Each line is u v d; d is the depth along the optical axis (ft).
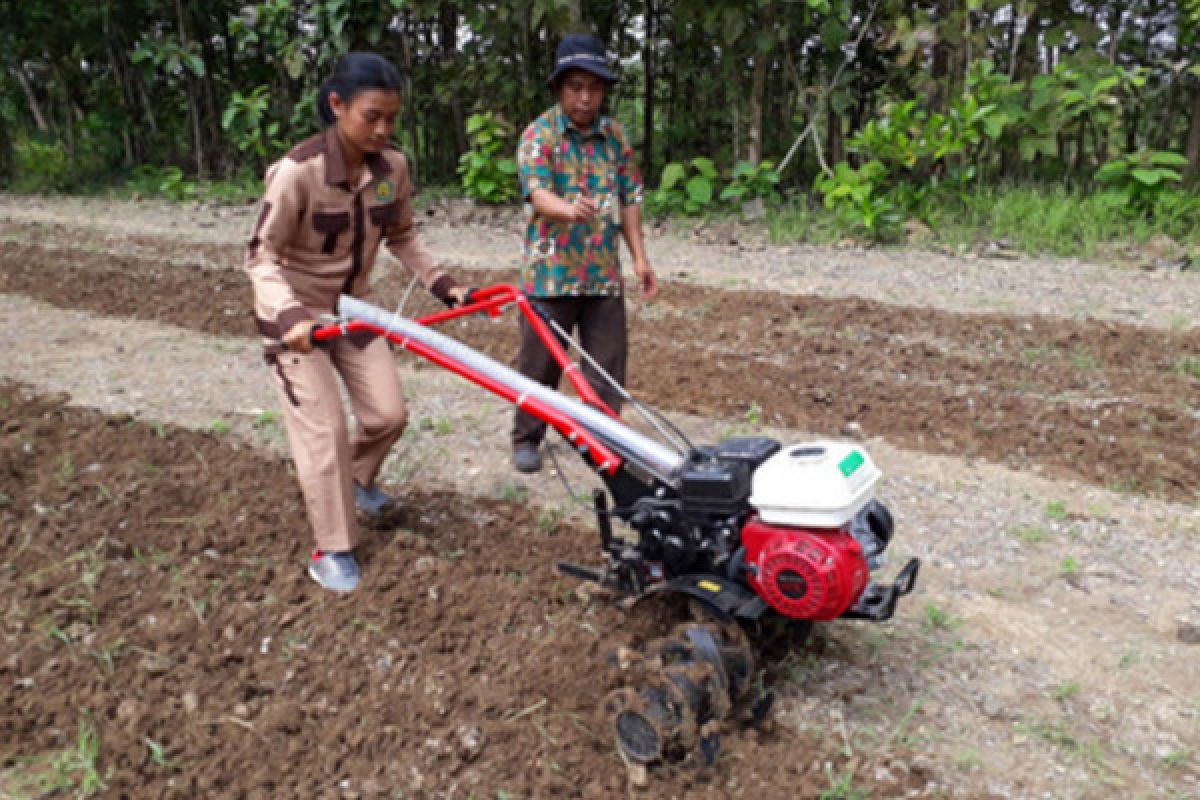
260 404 18.02
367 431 12.46
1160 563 12.62
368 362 12.17
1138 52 40.83
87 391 18.66
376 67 10.29
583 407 10.18
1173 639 11.02
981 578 12.30
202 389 18.84
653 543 9.76
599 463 9.90
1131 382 18.79
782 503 8.60
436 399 18.54
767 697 9.38
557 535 13.25
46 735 9.38
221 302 25.43
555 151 13.89
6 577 11.97
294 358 11.14
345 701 9.93
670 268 29.01
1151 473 15.03
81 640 10.78
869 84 43.34
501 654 10.57
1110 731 9.50
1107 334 21.52
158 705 9.78
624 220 14.78
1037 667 10.50
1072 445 16.01
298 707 9.67
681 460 9.76
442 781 8.82
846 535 8.69
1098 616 11.48
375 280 27.91
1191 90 43.62
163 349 21.50
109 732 9.42
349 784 8.84
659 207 38.11
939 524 13.66
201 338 22.48
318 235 11.10
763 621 10.16
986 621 11.35
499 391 10.32
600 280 14.28
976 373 19.44
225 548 12.64
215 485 14.33
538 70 43.60
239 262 30.63
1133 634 11.11
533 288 14.30
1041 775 8.89
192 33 51.80
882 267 28.73
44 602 11.39
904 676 10.31
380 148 10.75
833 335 22.02
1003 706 9.84
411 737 9.35
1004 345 21.07
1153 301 24.26
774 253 31.09
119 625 11.05
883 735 9.41
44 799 8.62
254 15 45.11
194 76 52.60
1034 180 39.55
